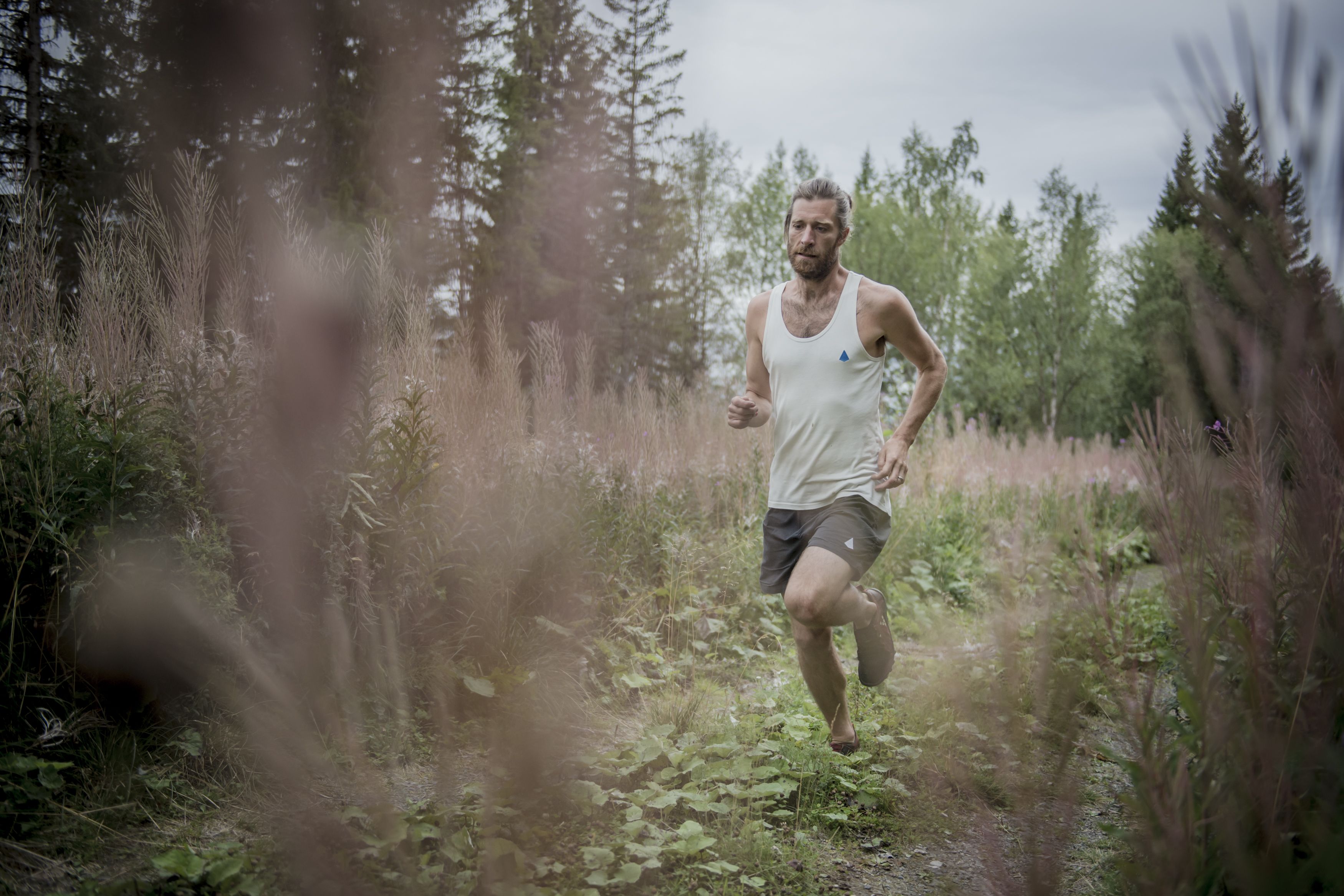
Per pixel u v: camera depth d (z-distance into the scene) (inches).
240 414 119.0
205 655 105.8
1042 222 1215.6
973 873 80.0
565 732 116.1
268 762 96.0
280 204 144.9
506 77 928.9
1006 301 1204.5
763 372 128.0
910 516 281.4
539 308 947.3
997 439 462.3
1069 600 59.4
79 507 102.1
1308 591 53.0
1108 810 91.3
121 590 98.0
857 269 1172.5
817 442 114.4
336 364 124.7
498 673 129.7
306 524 118.7
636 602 175.6
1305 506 52.6
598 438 204.1
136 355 127.4
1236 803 53.5
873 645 120.4
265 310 131.8
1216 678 57.1
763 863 90.0
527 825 90.0
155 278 132.3
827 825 101.3
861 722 132.7
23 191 125.6
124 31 476.4
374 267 136.7
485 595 139.1
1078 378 1147.9
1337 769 50.8
